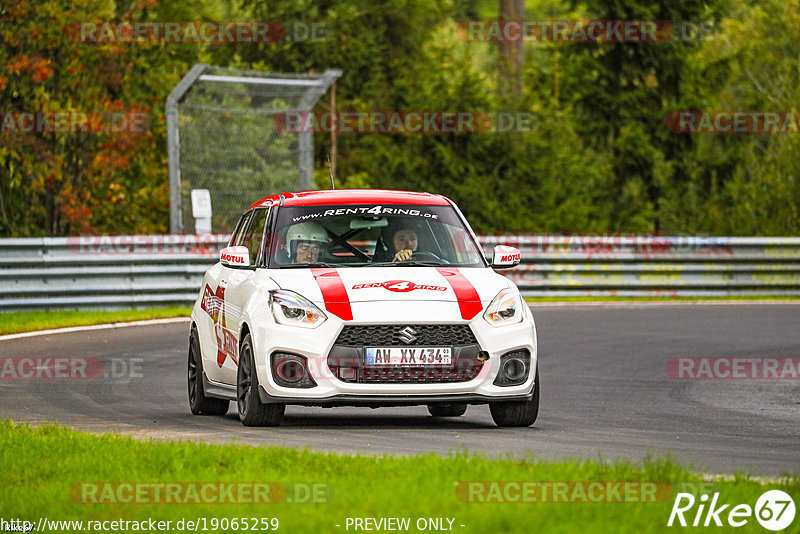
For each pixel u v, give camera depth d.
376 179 128.00
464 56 129.25
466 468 24.55
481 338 34.03
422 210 38.69
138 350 57.53
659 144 145.00
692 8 144.25
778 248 91.81
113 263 75.62
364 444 31.41
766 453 31.78
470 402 34.06
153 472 25.20
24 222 99.50
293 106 109.88
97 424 36.47
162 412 40.09
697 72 147.00
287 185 101.50
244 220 41.62
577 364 54.22
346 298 34.09
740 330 67.94
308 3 140.12
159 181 111.19
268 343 34.06
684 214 146.25
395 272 35.78
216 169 98.75
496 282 35.84
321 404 33.66
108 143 98.62
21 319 69.12
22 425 32.88
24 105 94.94
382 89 137.62
